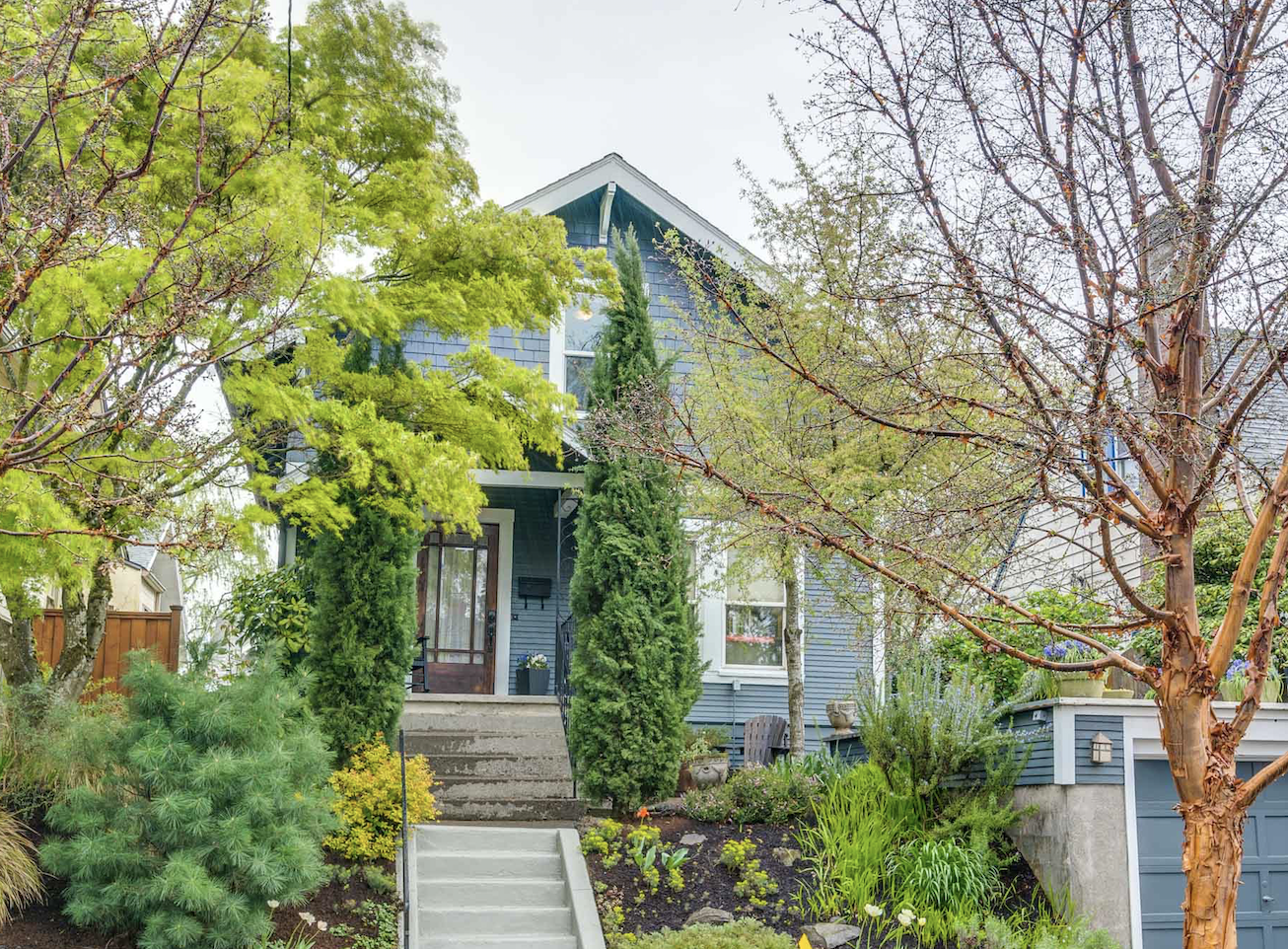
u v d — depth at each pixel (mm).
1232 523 6520
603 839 10961
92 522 7312
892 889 10164
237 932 8156
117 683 13031
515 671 17047
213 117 7906
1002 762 10977
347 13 10547
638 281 12898
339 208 9594
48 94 4824
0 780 8969
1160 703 4801
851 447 9133
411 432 10266
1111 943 9102
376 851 10297
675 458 5633
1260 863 10711
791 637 14102
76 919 8070
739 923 9211
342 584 11719
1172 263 5082
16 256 5086
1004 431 5406
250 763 8500
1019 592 12422
